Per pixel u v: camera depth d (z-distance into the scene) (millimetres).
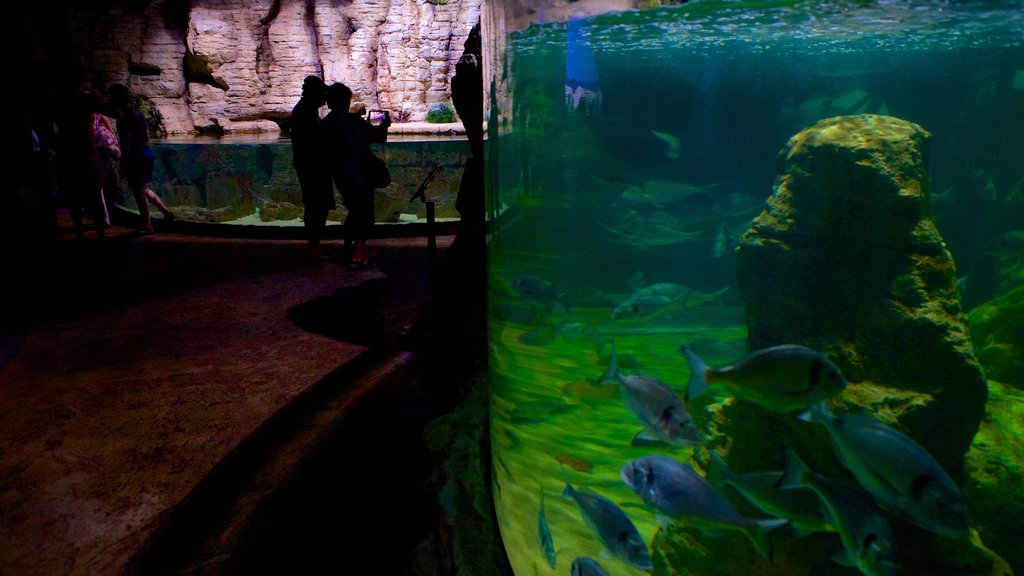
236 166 11852
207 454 3906
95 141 9836
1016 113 3896
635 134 5184
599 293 4672
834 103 4637
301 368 5223
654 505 1751
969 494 1908
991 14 3326
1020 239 3066
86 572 2920
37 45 7859
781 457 1944
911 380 1802
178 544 3080
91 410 4496
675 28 3910
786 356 1607
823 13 3531
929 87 4102
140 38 20219
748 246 2047
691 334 3934
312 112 8375
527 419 2629
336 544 3039
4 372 5180
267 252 9422
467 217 5574
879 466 1438
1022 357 2348
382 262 8820
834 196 1864
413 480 3555
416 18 21062
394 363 5289
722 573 1934
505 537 2523
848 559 1627
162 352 5602
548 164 3584
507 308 2500
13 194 6922
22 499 3465
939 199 3451
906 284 1806
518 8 2541
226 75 21000
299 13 20969
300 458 3836
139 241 10141
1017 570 1808
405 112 21562
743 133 5020
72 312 6711
